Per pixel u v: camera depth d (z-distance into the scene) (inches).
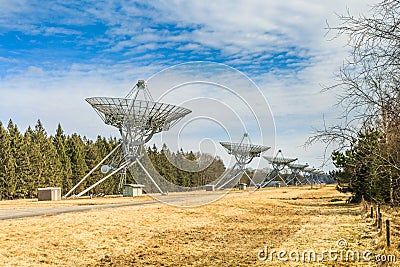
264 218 1043.9
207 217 1061.1
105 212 1015.6
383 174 361.1
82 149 3154.5
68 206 1288.1
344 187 1507.1
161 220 949.8
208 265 490.3
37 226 724.0
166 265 503.8
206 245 641.6
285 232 755.4
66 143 3142.2
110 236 706.8
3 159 2495.1
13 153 2608.3
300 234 704.4
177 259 537.3
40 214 938.7
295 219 998.4
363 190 1181.7
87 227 761.0
